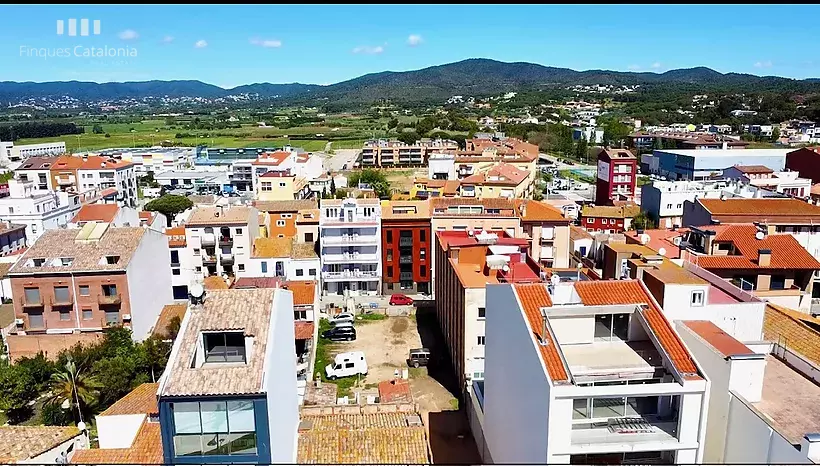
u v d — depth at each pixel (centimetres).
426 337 7581
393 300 8844
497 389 4038
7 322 7375
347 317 8031
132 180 17625
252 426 2950
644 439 2923
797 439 2662
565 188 18012
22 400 5416
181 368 3016
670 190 11750
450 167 18025
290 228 10762
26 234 11000
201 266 9200
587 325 3350
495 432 4128
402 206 9512
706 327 3522
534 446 3123
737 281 5847
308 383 5953
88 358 5738
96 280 6366
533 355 3119
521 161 18138
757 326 3778
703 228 6662
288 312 3738
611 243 6644
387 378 6419
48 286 6359
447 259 6988
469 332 5759
